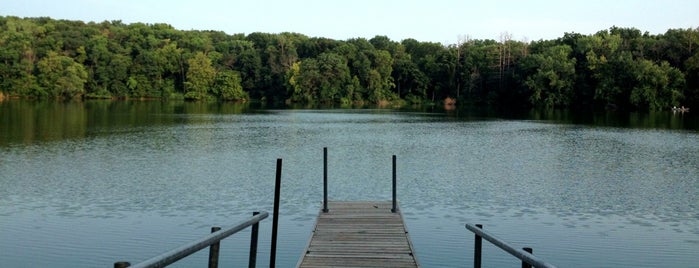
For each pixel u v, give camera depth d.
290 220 14.67
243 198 17.36
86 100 91.06
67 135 35.53
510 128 45.28
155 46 104.94
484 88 96.88
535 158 27.09
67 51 94.44
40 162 24.14
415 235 13.41
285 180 20.52
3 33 90.31
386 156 27.59
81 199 16.97
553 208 16.42
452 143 33.69
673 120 55.81
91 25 111.75
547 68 82.06
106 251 12.08
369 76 97.50
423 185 19.83
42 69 87.19
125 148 29.45
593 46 84.12
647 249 12.55
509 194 18.33
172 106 80.12
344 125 47.75
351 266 9.42
